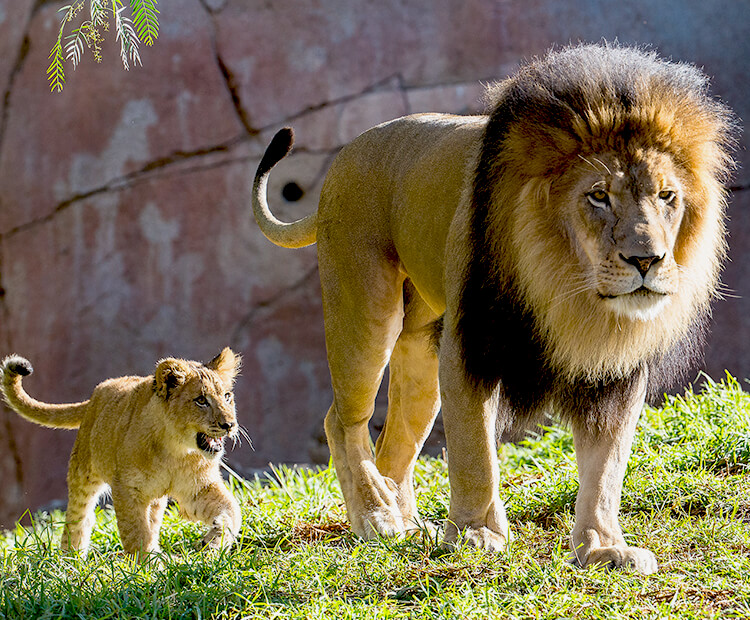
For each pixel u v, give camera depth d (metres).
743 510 8.80
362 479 9.52
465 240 7.86
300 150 22.53
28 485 22.27
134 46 8.73
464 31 22.52
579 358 7.44
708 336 20.83
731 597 6.87
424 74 22.55
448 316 8.05
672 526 8.49
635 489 9.52
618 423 7.82
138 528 9.75
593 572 7.13
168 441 9.63
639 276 6.88
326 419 10.02
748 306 20.89
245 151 22.52
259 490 12.23
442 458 15.16
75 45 8.85
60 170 22.58
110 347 22.19
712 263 7.66
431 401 9.96
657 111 7.11
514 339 7.75
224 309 22.33
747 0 22.14
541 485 10.20
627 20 22.17
